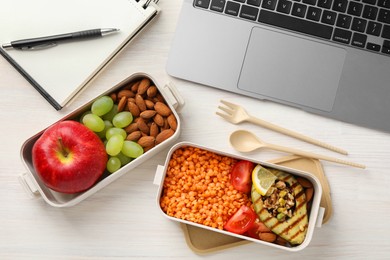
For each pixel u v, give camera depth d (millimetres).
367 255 890
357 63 869
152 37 909
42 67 880
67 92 877
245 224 850
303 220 844
